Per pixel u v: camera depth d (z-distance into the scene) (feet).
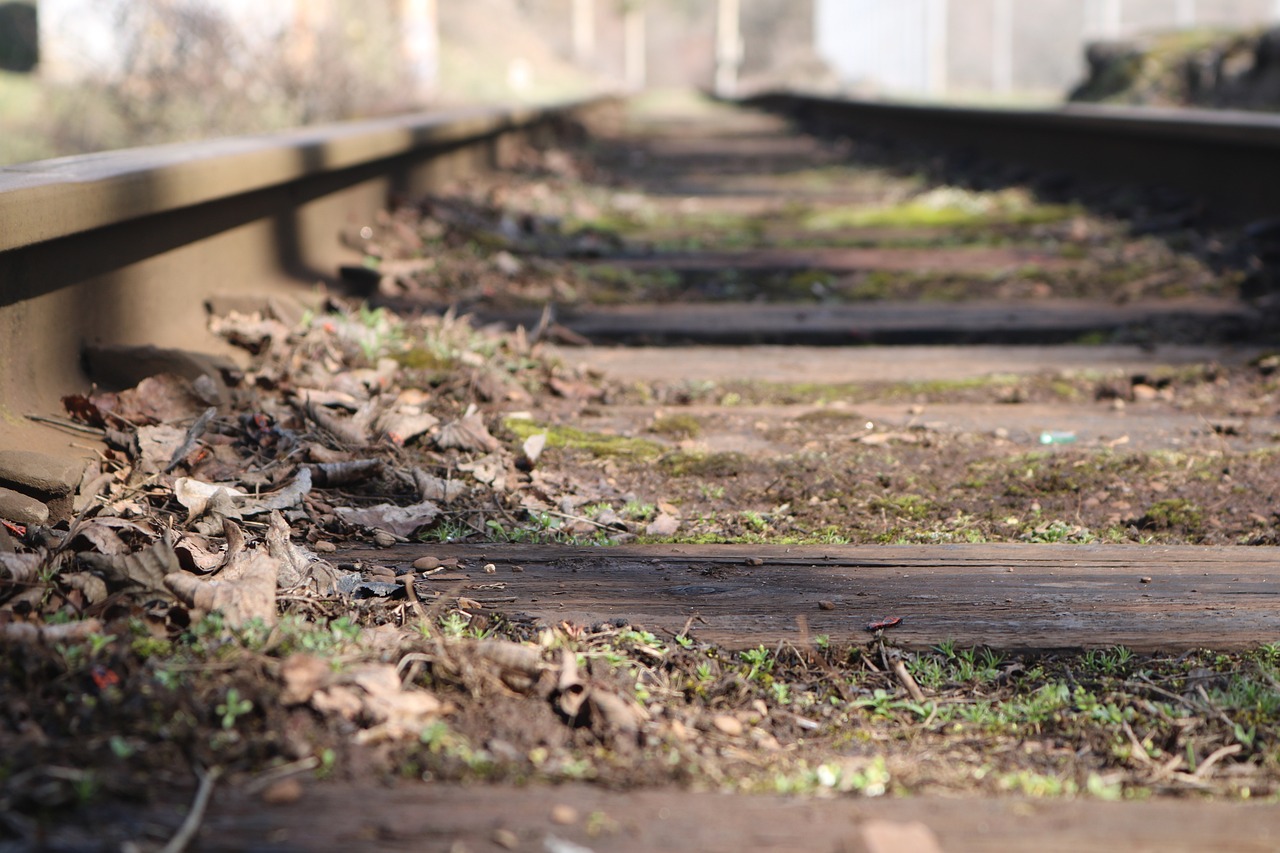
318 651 8.10
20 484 10.52
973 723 8.56
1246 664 9.25
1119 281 23.81
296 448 13.12
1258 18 75.77
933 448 15.16
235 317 17.28
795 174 44.45
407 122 30.01
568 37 238.07
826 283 24.35
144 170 14.62
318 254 22.02
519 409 16.24
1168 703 8.66
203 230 17.34
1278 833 6.51
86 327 13.99
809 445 15.35
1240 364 18.53
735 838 6.36
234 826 6.23
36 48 60.44
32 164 15.03
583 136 62.69
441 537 11.87
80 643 7.78
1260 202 26.32
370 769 6.93
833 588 10.61
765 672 9.19
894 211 32.32
